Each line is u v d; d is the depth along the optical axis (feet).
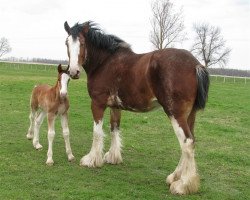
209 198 24.03
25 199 22.15
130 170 29.32
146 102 25.48
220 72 259.19
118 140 31.09
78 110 57.62
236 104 74.64
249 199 24.41
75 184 25.04
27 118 48.37
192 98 23.77
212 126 50.21
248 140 42.93
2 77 110.32
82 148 35.29
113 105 28.30
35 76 126.00
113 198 22.86
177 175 25.70
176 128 23.80
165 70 23.75
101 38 28.12
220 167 31.53
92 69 28.66
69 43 27.73
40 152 32.71
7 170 27.35
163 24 190.39
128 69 26.40
